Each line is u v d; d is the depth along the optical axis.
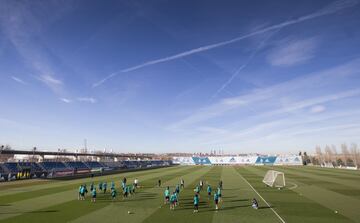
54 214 28.97
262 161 171.88
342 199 38.00
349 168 121.56
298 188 49.78
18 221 26.20
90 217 27.70
